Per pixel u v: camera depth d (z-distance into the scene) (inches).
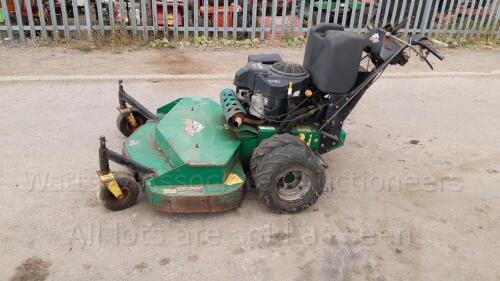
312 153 155.9
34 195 161.9
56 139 201.6
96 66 297.6
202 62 319.3
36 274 127.9
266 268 134.2
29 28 340.2
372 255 141.5
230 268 133.6
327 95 164.9
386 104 264.5
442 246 147.3
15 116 221.3
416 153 209.2
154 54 331.3
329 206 165.0
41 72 279.7
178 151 148.5
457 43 400.8
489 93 290.0
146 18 351.6
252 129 158.2
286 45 373.1
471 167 198.7
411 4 390.6
